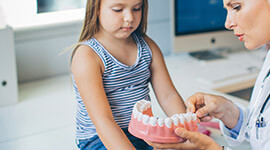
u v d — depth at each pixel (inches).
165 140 33.1
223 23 85.6
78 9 83.8
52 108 63.9
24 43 76.5
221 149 34.5
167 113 45.6
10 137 54.0
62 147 50.7
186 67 80.2
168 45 92.0
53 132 55.1
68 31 80.0
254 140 38.3
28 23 79.9
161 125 33.1
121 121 43.6
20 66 77.3
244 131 42.6
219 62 82.4
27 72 78.2
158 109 60.1
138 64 43.8
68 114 61.2
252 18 33.2
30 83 77.4
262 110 37.9
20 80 77.9
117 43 42.6
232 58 85.1
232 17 34.4
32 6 80.3
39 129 56.3
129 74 42.7
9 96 65.7
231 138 43.9
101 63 41.2
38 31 76.9
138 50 44.2
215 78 70.6
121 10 38.3
